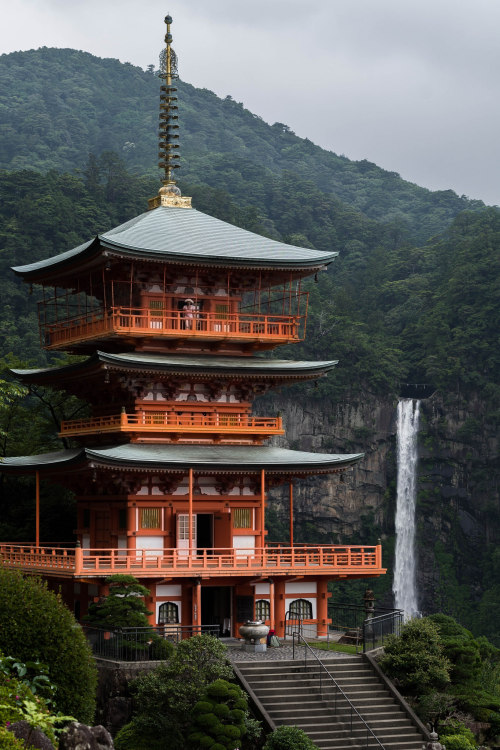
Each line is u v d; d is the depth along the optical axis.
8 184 199.00
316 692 53.12
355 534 190.62
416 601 187.25
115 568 60.16
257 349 71.19
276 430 69.38
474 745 52.19
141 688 48.31
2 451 87.81
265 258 67.88
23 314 174.00
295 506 186.00
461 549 189.62
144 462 62.25
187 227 70.81
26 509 81.81
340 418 193.62
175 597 63.16
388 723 52.00
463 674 56.69
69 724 29.62
